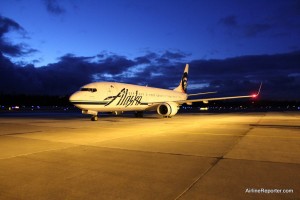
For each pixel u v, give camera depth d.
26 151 9.10
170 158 8.07
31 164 7.27
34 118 27.88
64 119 26.25
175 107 29.22
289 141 11.55
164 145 10.48
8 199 4.74
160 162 7.54
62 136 13.08
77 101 23.08
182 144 10.73
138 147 9.99
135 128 17.42
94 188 5.31
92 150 9.36
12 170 6.65
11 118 27.83
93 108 24.11
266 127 18.36
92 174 6.30
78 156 8.32
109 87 25.80
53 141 11.41
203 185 5.48
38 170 6.64
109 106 25.64
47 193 5.03
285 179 5.88
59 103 124.81
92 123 21.31
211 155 8.51
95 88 24.42
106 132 14.95
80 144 10.65
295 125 19.94
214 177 6.04
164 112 29.83
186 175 6.21
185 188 5.30
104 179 5.91
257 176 6.11
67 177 6.05
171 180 5.83
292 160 7.77
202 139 12.23
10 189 5.25
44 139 12.02
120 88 27.16
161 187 5.36
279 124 20.98
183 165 7.18
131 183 5.62
